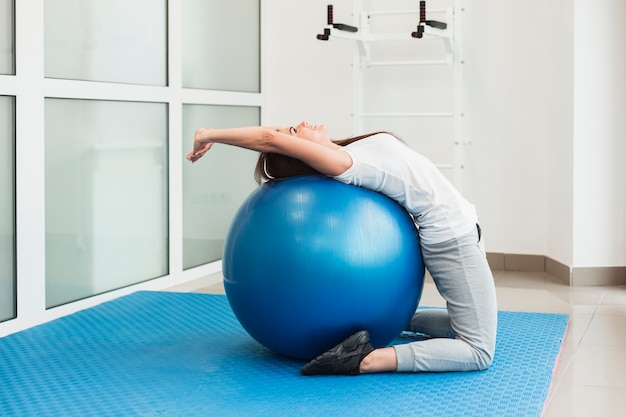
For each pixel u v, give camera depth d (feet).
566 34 16.17
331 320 9.74
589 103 15.88
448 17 17.26
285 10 18.93
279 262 9.63
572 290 15.57
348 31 17.33
